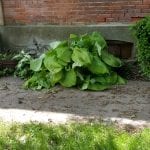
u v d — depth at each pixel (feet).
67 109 13.08
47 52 15.40
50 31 17.69
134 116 12.26
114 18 16.94
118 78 15.21
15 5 17.97
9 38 18.30
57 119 12.30
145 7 16.55
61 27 17.48
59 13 17.51
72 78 14.71
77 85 14.92
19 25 18.16
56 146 10.41
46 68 15.20
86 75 14.98
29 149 10.34
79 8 17.20
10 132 11.23
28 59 16.43
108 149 10.12
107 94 14.23
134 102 13.41
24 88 15.10
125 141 10.43
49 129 11.27
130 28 14.94
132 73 15.94
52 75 14.85
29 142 10.59
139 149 10.03
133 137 10.59
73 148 10.19
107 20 17.03
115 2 16.76
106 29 16.97
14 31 18.15
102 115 12.48
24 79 16.11
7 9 18.08
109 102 13.51
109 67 15.24
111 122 11.85
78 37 16.01
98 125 11.46
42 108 13.25
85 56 14.61
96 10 17.03
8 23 18.28
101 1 16.89
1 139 10.82
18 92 14.79
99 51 15.07
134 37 15.87
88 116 12.44
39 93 14.58
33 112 12.96
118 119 12.10
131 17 16.78
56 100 13.88
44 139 10.73
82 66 14.70
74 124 11.60
